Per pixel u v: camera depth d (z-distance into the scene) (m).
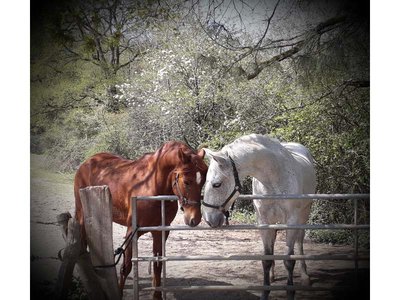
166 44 10.02
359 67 7.13
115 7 8.06
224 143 8.50
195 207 4.10
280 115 8.49
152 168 4.72
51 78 12.06
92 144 12.46
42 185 11.49
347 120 7.71
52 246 7.06
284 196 4.00
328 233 7.36
